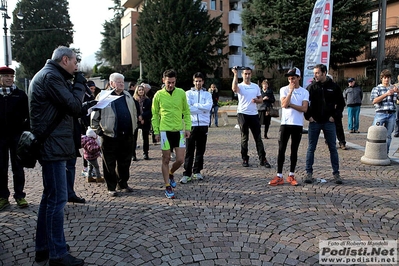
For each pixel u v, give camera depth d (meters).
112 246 3.41
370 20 36.41
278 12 25.81
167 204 4.65
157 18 30.14
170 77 5.00
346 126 13.61
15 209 4.61
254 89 6.79
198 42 28.61
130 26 36.88
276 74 33.34
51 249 2.99
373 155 6.87
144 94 7.84
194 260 3.09
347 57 26.95
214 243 3.43
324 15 10.70
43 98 2.85
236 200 4.76
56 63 2.94
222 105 21.88
